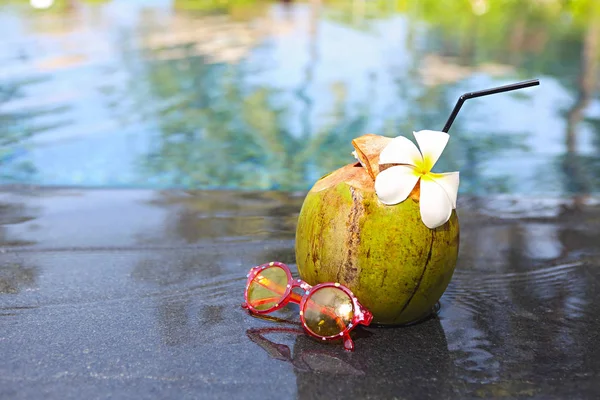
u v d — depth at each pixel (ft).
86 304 3.50
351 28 12.39
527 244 4.30
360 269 3.14
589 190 5.68
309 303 3.18
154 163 6.08
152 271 3.84
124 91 8.32
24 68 9.08
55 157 6.18
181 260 3.97
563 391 2.98
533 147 6.95
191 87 8.60
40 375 2.97
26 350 3.12
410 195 3.13
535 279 3.87
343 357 3.12
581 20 14.02
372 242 3.12
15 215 4.56
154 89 8.48
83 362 3.05
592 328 3.41
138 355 3.10
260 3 14.55
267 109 7.83
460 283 3.80
